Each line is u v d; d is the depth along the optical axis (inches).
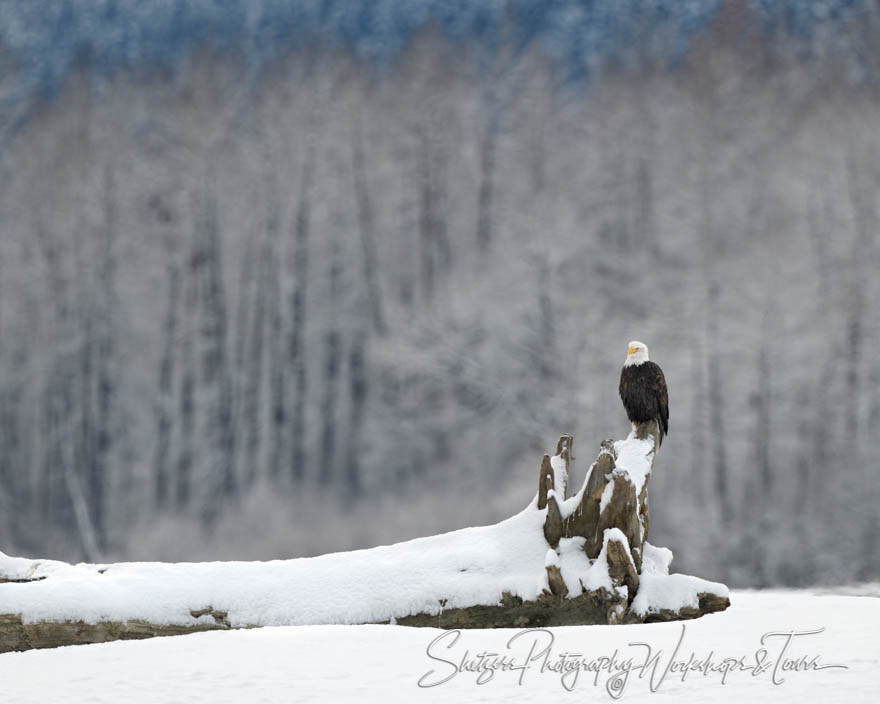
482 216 2878.9
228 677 458.9
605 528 586.9
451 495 2123.5
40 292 2731.3
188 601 579.2
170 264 2787.9
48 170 2847.0
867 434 2044.8
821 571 1756.9
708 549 1836.9
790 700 405.4
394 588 581.6
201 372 2679.6
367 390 2559.1
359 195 2856.8
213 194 2832.2
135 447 2561.5
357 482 2330.2
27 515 2460.6
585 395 2064.5
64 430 2561.5
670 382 2065.7
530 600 573.6
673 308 2191.2
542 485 611.5
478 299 2327.8
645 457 651.5
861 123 2539.4
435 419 2257.6
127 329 2714.1
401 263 2815.0
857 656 474.9
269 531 2149.4
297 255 2746.1
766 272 2213.3
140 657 503.5
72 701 428.8
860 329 2166.6
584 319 2174.0
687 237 2448.3
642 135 2824.8
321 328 2669.8
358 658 487.8
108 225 2787.9
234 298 2768.2
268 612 577.9
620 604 570.9
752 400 2071.9
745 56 2842.0
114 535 2389.3
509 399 2149.4
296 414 2593.5
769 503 1956.2
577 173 2819.9
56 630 569.6
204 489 2463.1
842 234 2342.5
